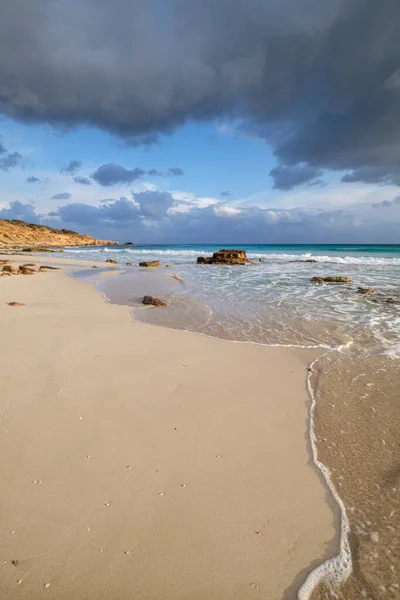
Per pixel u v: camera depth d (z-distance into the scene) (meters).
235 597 2.58
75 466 3.96
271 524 3.22
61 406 5.30
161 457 4.15
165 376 6.50
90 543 2.99
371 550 2.96
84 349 7.94
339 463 4.07
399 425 4.81
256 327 10.04
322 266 32.38
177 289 17.33
